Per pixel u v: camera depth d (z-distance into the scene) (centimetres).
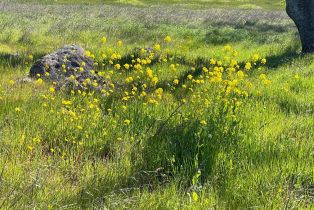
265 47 1683
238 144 532
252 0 7112
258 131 596
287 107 770
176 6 5578
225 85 742
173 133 557
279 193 416
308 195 421
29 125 596
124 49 1449
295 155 525
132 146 527
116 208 382
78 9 3641
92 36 1873
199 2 6606
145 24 2508
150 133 573
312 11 1609
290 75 1059
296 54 1490
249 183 441
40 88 845
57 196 402
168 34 2052
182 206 386
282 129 630
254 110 707
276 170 464
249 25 2886
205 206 386
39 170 442
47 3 4716
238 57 1393
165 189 420
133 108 657
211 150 496
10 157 491
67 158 497
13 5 3731
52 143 560
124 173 461
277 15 3869
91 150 541
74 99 711
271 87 912
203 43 1789
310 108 771
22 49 1506
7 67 1062
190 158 488
